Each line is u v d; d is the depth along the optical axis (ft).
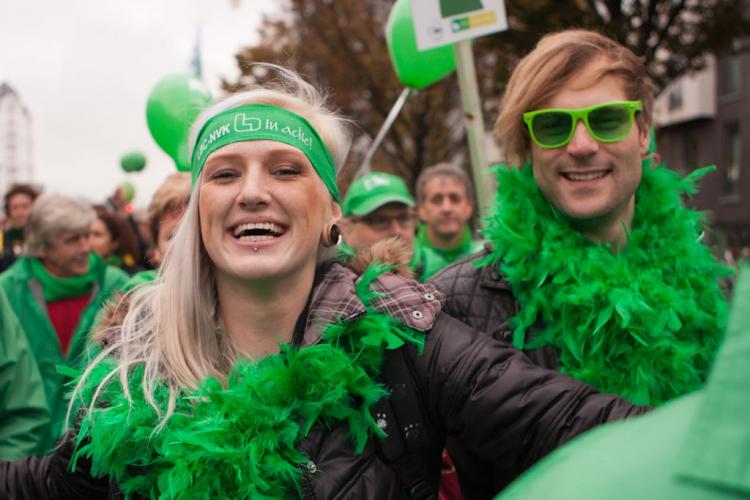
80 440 5.15
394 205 12.58
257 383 4.97
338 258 5.80
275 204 5.13
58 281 11.87
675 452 1.79
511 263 6.38
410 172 47.96
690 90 70.13
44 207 11.96
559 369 6.07
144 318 5.60
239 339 5.46
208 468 4.75
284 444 4.86
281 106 5.45
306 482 4.77
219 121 5.30
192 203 5.44
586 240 6.43
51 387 11.29
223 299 5.45
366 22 41.32
